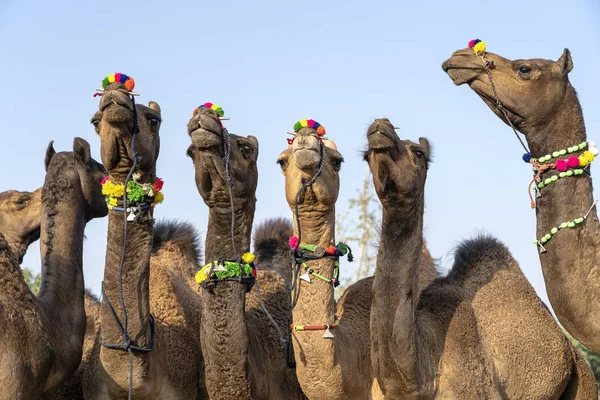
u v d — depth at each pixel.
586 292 9.30
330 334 9.36
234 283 9.48
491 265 11.45
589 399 11.92
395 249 9.40
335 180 9.31
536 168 9.52
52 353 9.67
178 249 12.32
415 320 9.62
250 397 9.61
